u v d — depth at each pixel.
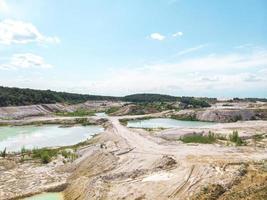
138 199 36.19
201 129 100.38
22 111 180.12
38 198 43.06
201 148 67.19
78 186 43.66
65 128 134.38
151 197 36.44
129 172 45.56
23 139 103.69
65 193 44.25
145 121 159.25
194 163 48.94
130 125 140.38
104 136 92.00
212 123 148.62
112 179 43.53
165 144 74.81
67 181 49.09
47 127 137.50
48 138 106.31
